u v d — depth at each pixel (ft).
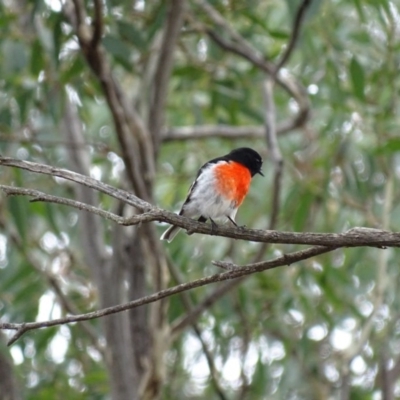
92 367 46.06
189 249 42.91
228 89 44.47
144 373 34.94
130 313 35.70
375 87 41.37
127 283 37.11
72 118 40.16
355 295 42.50
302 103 43.70
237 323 44.60
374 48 43.19
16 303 41.60
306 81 43.91
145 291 36.11
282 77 43.42
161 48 37.37
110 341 35.22
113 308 21.21
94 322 42.78
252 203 47.70
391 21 39.70
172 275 38.91
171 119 51.11
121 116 32.30
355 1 38.91
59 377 45.91
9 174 40.86
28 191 21.01
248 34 45.21
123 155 32.99
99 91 41.29
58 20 35.86
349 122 40.81
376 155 37.91
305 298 41.09
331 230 42.37
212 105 44.93
